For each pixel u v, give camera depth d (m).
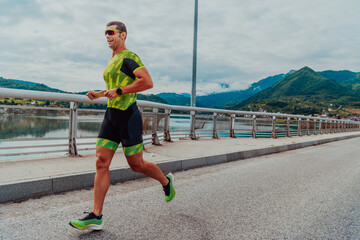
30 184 3.31
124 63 2.48
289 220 3.05
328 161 7.46
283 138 13.63
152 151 6.63
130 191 3.84
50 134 4.94
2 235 2.32
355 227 2.92
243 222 2.94
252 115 12.31
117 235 2.46
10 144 4.45
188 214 3.09
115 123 2.50
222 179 4.88
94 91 2.61
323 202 3.76
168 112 8.59
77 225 2.37
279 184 4.68
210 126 10.59
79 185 3.76
